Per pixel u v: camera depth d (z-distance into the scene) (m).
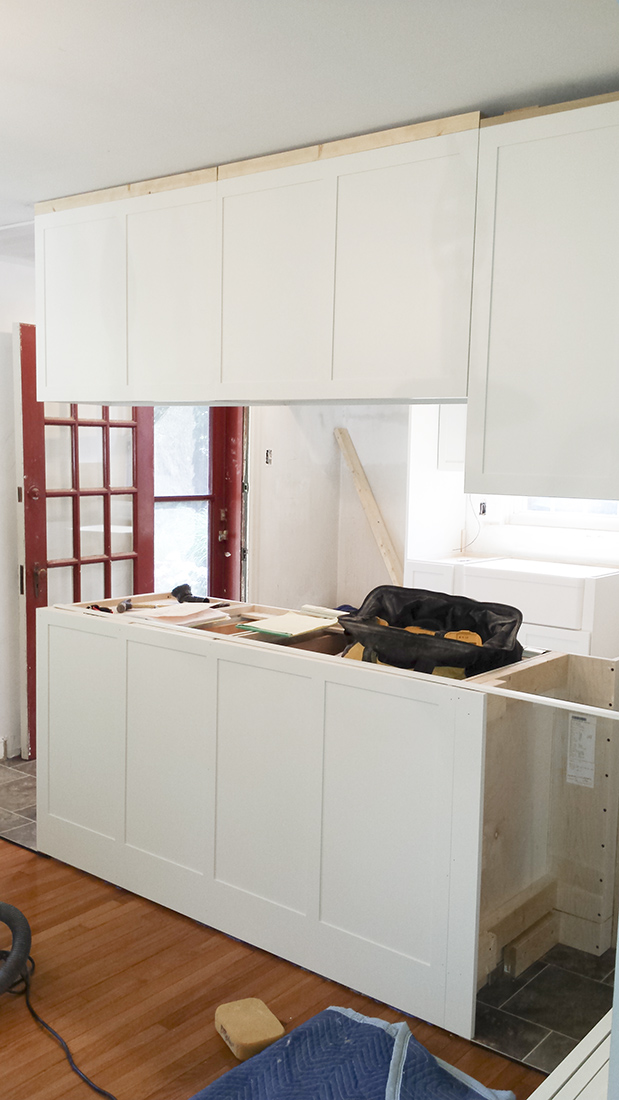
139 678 2.83
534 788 2.25
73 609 3.14
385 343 2.49
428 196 2.38
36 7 1.78
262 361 2.75
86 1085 1.99
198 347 2.91
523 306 2.25
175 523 5.34
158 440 5.19
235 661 2.59
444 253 2.36
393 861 2.29
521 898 2.23
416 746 2.22
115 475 4.45
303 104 2.30
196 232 2.88
